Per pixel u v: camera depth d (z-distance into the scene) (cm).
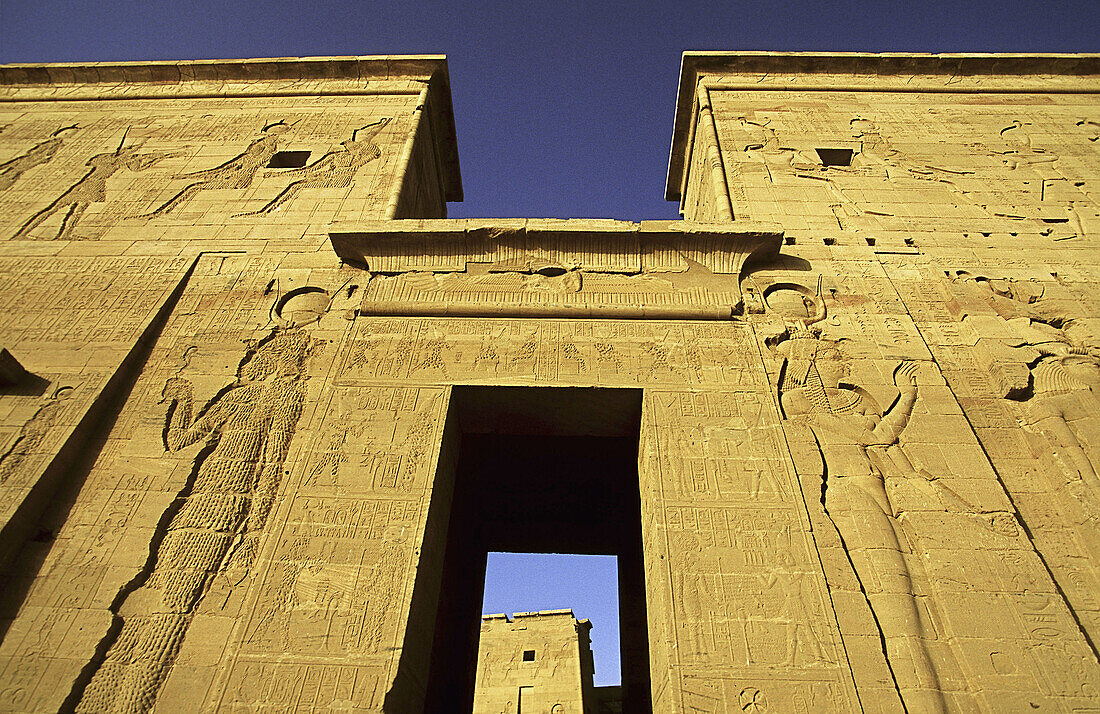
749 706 460
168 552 553
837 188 969
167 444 631
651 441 629
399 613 511
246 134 1089
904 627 497
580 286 784
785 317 754
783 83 1210
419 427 641
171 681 482
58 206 941
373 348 718
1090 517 566
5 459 593
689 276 794
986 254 848
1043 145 1053
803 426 645
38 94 1184
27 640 496
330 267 823
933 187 973
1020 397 672
